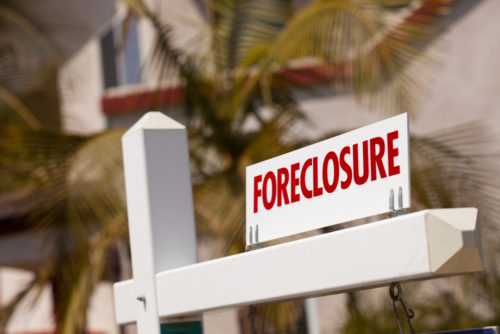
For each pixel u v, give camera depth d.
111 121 10.53
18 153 7.20
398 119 1.84
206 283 2.27
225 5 7.83
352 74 7.00
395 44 6.86
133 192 2.61
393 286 1.92
